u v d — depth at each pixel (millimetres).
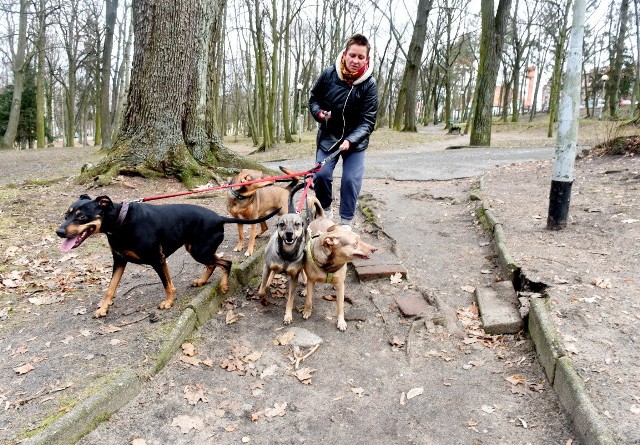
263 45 27281
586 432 2586
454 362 3639
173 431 2861
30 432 2580
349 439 2867
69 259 5266
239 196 5109
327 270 3957
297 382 3414
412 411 3107
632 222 5621
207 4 9008
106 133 24609
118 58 30547
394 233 6480
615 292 3967
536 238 5527
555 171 5680
